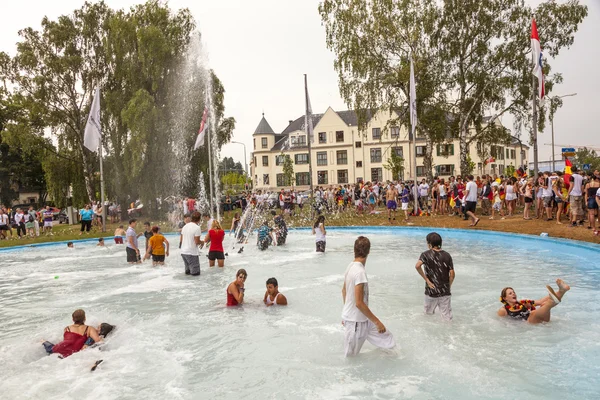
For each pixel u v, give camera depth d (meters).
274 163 77.00
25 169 54.38
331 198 34.00
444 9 30.42
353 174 71.81
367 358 5.66
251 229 22.36
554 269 10.90
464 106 31.98
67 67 33.94
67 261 16.42
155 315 8.27
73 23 35.34
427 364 5.41
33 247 22.19
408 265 12.33
